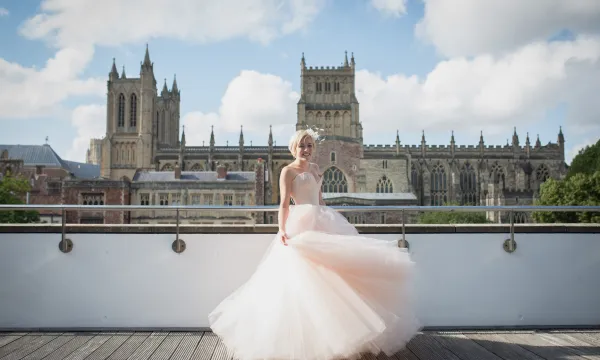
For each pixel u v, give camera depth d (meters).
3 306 6.26
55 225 6.36
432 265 6.45
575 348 5.53
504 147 118.00
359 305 4.77
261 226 6.41
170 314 6.35
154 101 119.19
